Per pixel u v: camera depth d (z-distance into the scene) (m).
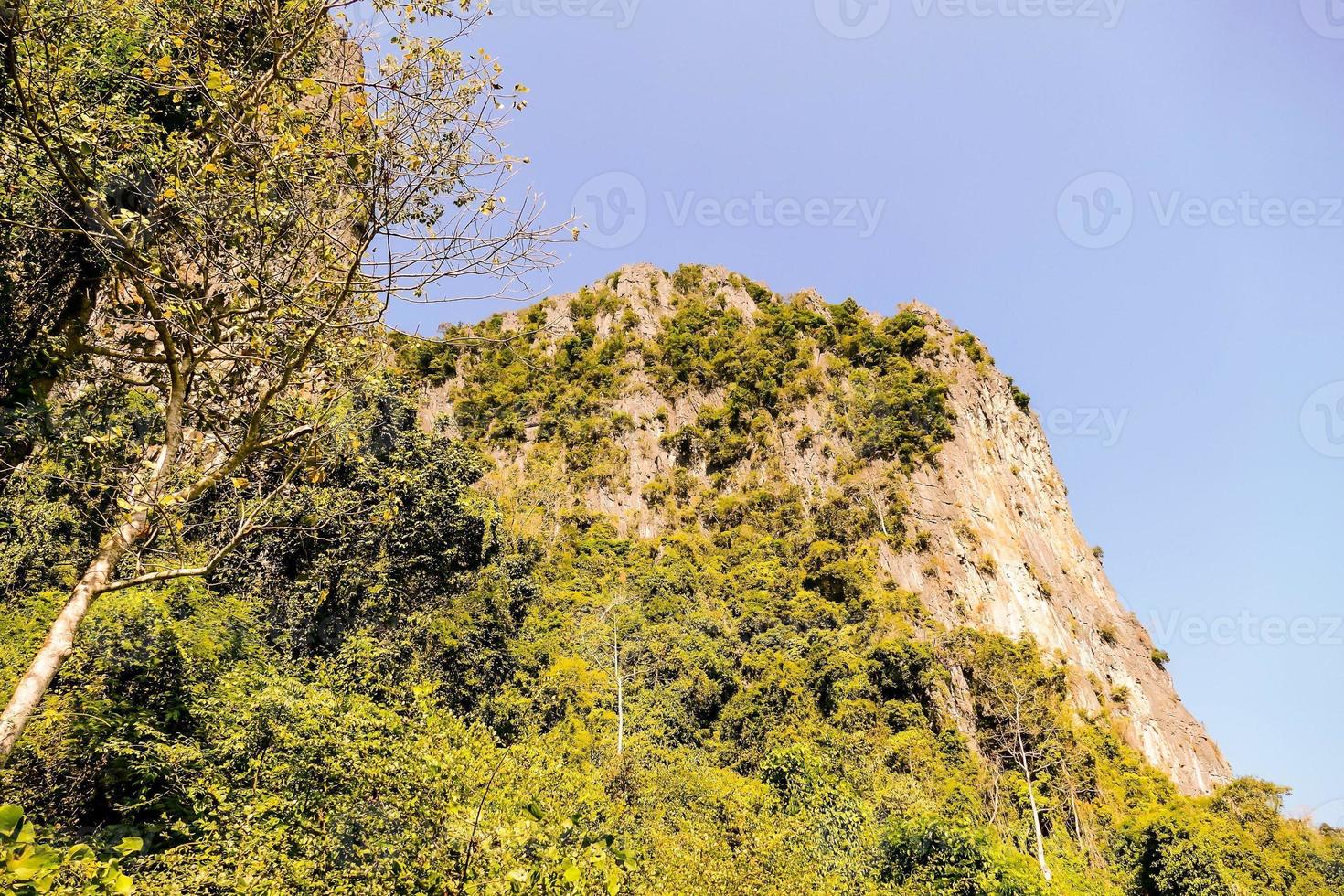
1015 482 71.25
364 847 7.22
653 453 71.94
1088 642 61.75
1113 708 55.94
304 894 7.20
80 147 5.87
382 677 15.94
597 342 85.06
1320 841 42.41
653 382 78.19
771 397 73.69
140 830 9.05
